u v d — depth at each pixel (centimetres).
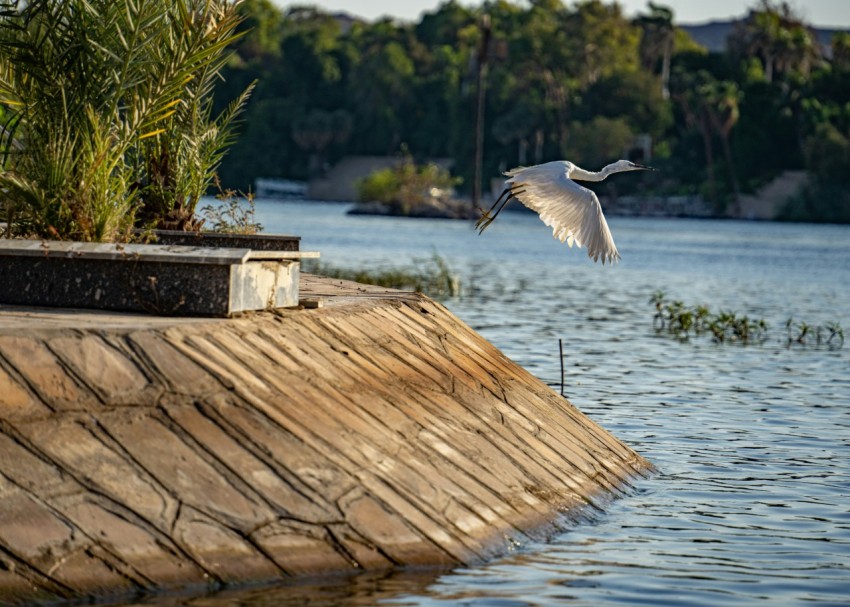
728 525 1825
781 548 1708
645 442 2455
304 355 1733
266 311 1841
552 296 6119
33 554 1258
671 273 8469
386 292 2405
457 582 1451
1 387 1375
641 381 3306
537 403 2109
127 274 1755
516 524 1667
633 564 1591
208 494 1409
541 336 4297
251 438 1503
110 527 1320
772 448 2438
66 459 1355
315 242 10081
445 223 16700
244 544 1385
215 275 1736
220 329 1653
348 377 1758
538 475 1830
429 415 1803
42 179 2034
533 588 1455
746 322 4647
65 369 1442
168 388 1498
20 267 1789
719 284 7562
